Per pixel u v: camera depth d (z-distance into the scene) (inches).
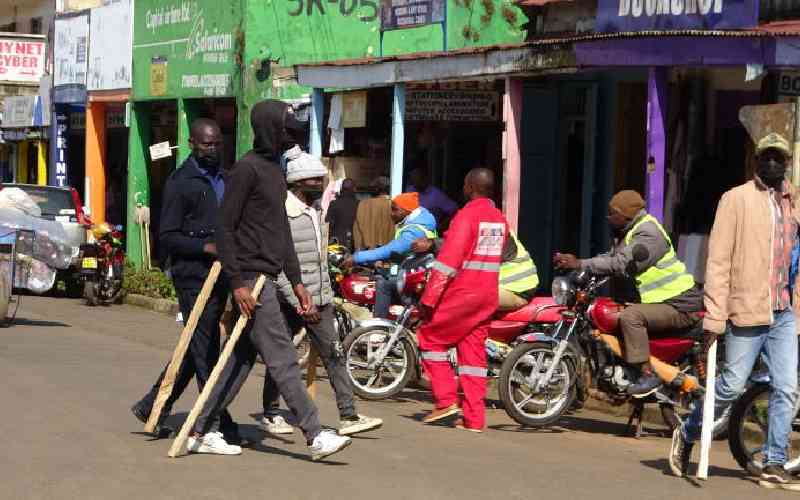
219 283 331.6
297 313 351.6
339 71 675.4
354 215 671.8
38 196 890.1
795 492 316.5
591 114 642.8
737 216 312.8
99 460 313.9
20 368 482.3
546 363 405.4
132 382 458.6
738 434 335.9
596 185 644.1
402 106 631.2
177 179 334.0
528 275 429.4
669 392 394.0
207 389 318.3
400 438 374.0
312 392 390.3
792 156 454.0
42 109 1233.4
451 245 393.4
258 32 839.1
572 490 304.8
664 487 315.6
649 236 392.5
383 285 495.8
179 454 323.3
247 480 297.1
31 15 1400.1
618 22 532.7
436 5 670.5
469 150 732.0
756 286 312.0
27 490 278.7
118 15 1056.8
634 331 387.9
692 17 494.3
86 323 700.7
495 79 570.6
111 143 1219.9
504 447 368.8
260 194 318.0
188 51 929.5
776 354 319.0
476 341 398.6
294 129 324.2
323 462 325.1
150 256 1047.6
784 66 443.8
